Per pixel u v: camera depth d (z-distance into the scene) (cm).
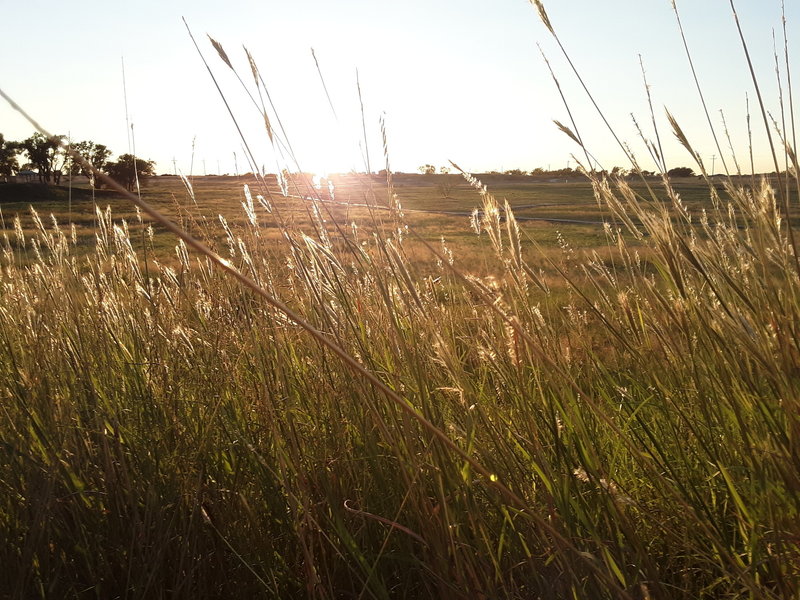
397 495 183
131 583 187
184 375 237
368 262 196
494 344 182
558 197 8381
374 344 207
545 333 186
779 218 149
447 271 218
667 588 161
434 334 160
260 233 235
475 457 173
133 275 274
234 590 188
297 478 174
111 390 246
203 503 202
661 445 198
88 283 276
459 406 181
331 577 183
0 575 182
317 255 198
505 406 197
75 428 213
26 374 233
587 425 196
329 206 200
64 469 206
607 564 144
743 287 168
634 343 195
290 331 229
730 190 174
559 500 156
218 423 223
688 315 171
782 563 147
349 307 205
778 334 141
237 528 194
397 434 182
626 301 187
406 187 9875
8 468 210
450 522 160
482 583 157
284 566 186
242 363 234
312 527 183
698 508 166
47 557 188
